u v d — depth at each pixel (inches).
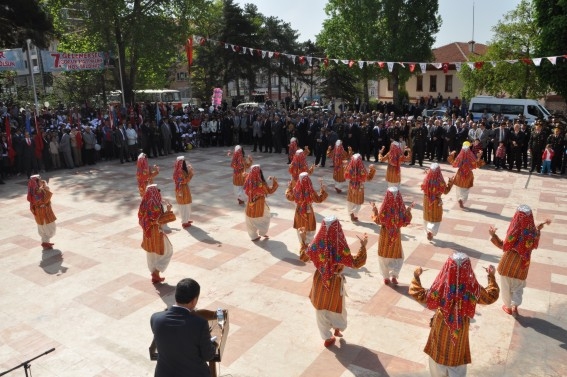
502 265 284.7
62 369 248.5
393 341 266.7
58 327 291.1
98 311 308.8
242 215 501.4
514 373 237.0
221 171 731.4
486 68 1215.6
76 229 470.9
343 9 1454.2
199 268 368.5
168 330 157.4
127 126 845.2
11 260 396.8
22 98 1451.8
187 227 463.5
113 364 251.9
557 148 668.7
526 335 269.4
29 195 409.7
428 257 379.2
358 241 417.1
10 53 964.0
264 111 1002.1
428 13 1427.2
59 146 776.3
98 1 1111.6
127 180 687.1
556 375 235.0
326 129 751.1
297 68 2165.4
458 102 1434.5
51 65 968.3
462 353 199.2
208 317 192.1
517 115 1081.4
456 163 504.7
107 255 402.0
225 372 241.3
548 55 968.9
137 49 1202.0
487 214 489.7
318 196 383.2
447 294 195.9
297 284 339.0
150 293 331.0
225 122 970.1
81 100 1507.1
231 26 1652.3
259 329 281.1
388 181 549.3
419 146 741.9
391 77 1574.8
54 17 1246.9
